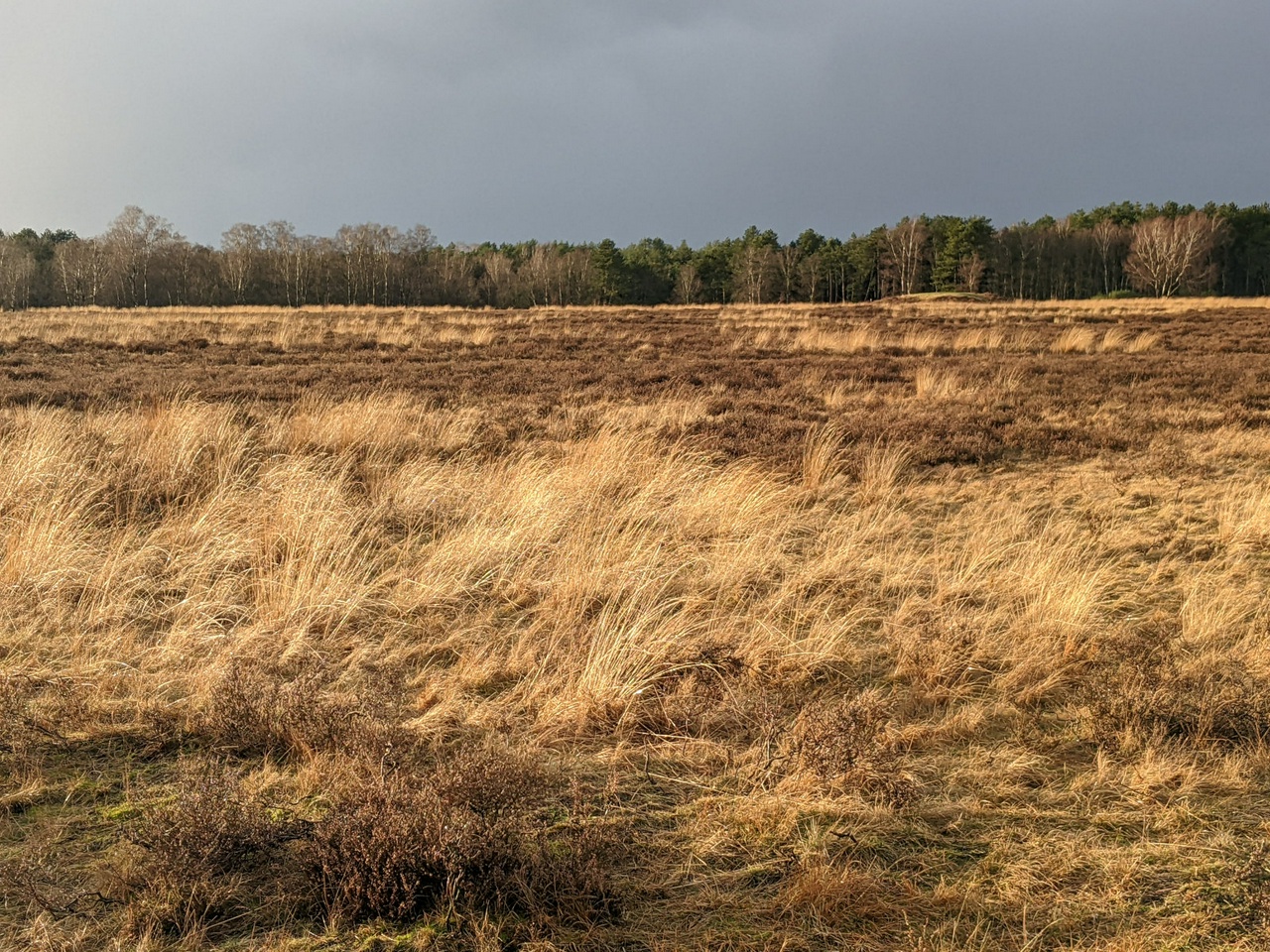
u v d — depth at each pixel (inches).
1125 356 895.1
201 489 307.3
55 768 137.8
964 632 191.9
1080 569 239.6
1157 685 158.1
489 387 675.4
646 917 104.3
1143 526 296.0
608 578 223.8
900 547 273.1
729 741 151.5
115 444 367.6
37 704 154.4
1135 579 241.4
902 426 479.5
